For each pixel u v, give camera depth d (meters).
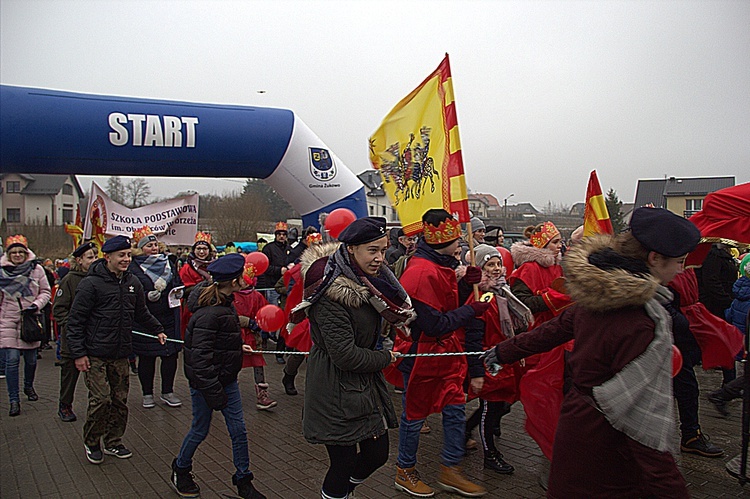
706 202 5.11
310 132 8.37
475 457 5.03
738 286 6.71
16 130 6.37
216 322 4.11
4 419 6.57
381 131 5.19
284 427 6.04
